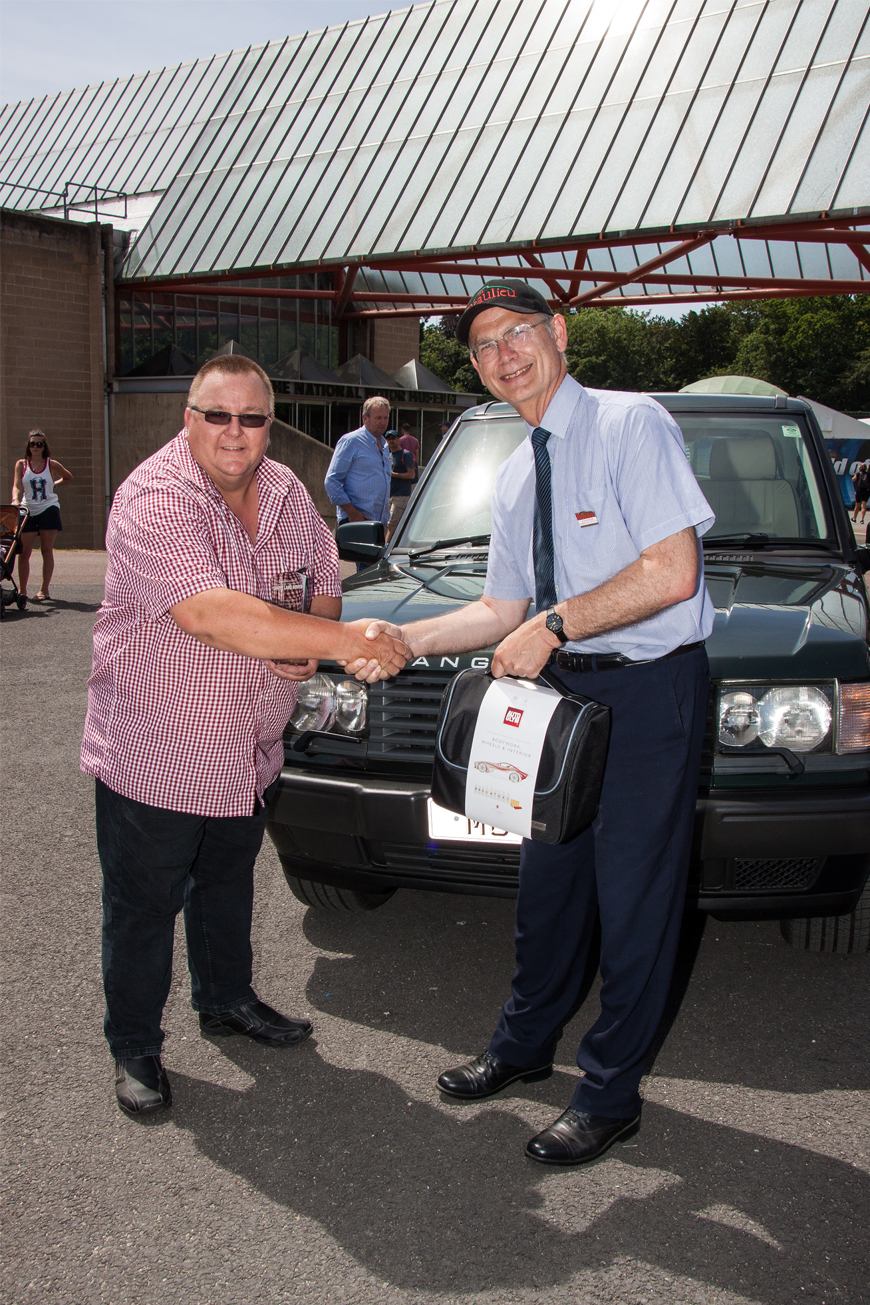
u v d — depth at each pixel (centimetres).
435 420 3103
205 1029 303
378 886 316
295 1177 238
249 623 231
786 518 395
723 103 2019
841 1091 271
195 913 292
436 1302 201
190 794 252
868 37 1938
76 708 689
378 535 417
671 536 225
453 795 245
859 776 285
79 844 452
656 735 234
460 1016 311
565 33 2397
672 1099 267
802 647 289
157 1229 221
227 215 2573
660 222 1923
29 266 2408
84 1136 253
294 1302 201
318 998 321
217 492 249
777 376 7475
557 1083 279
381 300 2797
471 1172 240
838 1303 200
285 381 2683
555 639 230
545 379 236
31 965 340
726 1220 223
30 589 1266
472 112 2384
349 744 308
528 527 262
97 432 2550
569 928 263
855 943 330
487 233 2139
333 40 2855
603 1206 228
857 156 1784
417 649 258
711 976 332
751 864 288
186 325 2773
